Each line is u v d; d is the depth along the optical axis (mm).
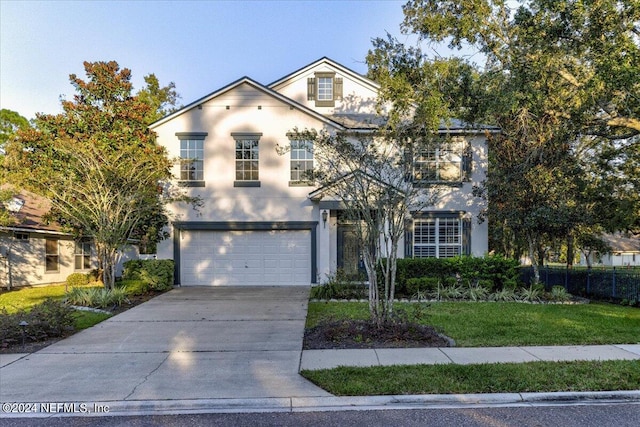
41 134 15633
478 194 14430
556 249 20859
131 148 14367
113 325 9305
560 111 13172
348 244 15445
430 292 12852
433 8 13312
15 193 15945
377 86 17062
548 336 7957
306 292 14055
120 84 16672
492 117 14273
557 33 11648
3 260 17125
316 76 17875
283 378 5902
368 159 8578
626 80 9914
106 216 12648
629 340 7688
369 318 8898
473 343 7504
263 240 15852
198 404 5102
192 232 15836
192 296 13242
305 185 15758
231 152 15867
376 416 4816
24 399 5242
